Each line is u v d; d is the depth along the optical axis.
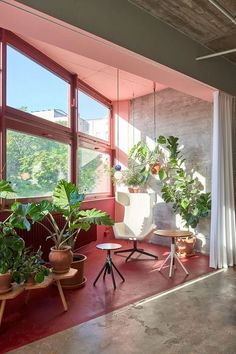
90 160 5.93
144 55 3.25
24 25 2.57
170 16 3.41
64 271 3.09
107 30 2.88
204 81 4.10
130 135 6.54
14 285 2.76
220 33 3.80
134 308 3.03
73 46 2.99
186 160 5.55
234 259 4.51
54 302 3.16
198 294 3.38
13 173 3.89
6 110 3.68
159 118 6.01
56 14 2.49
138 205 5.32
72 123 5.24
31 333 2.54
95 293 3.41
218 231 4.34
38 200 4.32
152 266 4.45
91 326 2.67
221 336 2.51
